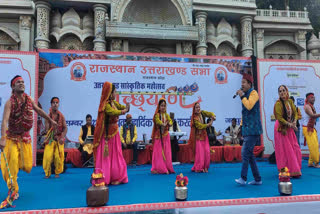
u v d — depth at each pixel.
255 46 17.97
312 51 19.33
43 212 2.40
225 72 7.21
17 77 2.87
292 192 3.02
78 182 3.97
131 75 6.74
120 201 2.70
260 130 3.48
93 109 6.52
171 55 6.98
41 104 6.27
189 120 6.93
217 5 16.28
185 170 5.25
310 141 5.39
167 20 17.12
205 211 2.57
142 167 5.85
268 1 25.52
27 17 15.11
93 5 15.34
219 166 5.84
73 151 5.94
